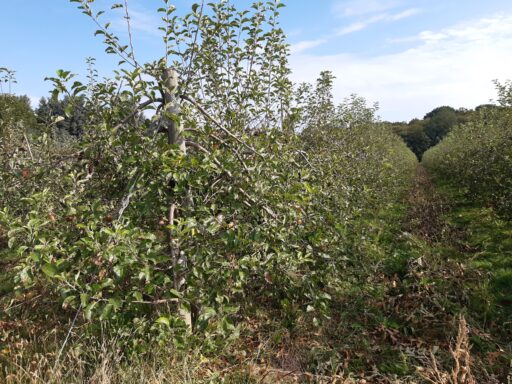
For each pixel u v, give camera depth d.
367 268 4.57
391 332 3.58
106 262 2.37
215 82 3.82
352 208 4.86
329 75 6.14
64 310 3.43
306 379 2.92
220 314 2.76
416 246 5.83
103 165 3.03
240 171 3.07
